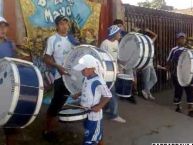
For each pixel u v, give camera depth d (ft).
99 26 15.58
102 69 9.49
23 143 9.81
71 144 10.19
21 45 12.44
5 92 7.88
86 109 8.63
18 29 12.41
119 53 13.20
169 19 20.29
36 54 12.79
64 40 10.14
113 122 12.26
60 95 9.99
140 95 16.67
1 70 8.11
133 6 17.60
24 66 8.09
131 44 12.87
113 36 12.22
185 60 14.20
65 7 13.79
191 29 22.54
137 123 12.54
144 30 17.65
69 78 9.83
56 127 10.93
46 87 12.63
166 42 20.08
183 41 14.94
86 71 8.66
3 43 9.37
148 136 11.48
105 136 11.01
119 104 14.49
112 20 16.37
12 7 12.24
